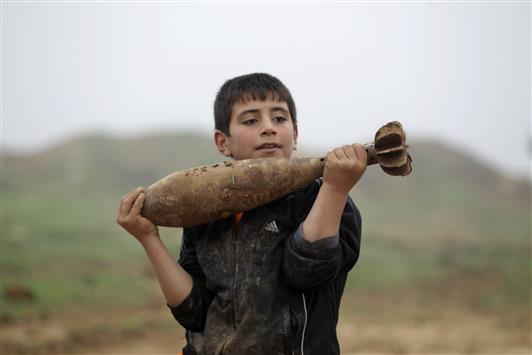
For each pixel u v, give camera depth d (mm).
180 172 4934
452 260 38438
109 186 74750
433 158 89250
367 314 24094
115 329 19609
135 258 33438
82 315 21141
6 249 32531
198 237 5004
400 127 4344
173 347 18016
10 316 19609
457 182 84188
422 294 28875
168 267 4895
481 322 22766
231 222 4891
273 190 4730
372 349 18250
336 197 4441
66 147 83062
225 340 4602
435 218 65250
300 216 4844
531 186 85500
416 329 21391
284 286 4664
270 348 4520
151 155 85312
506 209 74375
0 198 57719
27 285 23797
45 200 59875
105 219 50625
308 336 4633
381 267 35094
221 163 4906
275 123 5164
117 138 88688
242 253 4723
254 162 4809
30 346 16969
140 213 4914
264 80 5258
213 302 4762
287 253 4539
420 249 43688
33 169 76250
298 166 4723
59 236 39500
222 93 5371
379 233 52406
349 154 4414
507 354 17688
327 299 4766
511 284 29906
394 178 83062
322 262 4438
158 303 24094
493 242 48281
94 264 30625
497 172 88812
